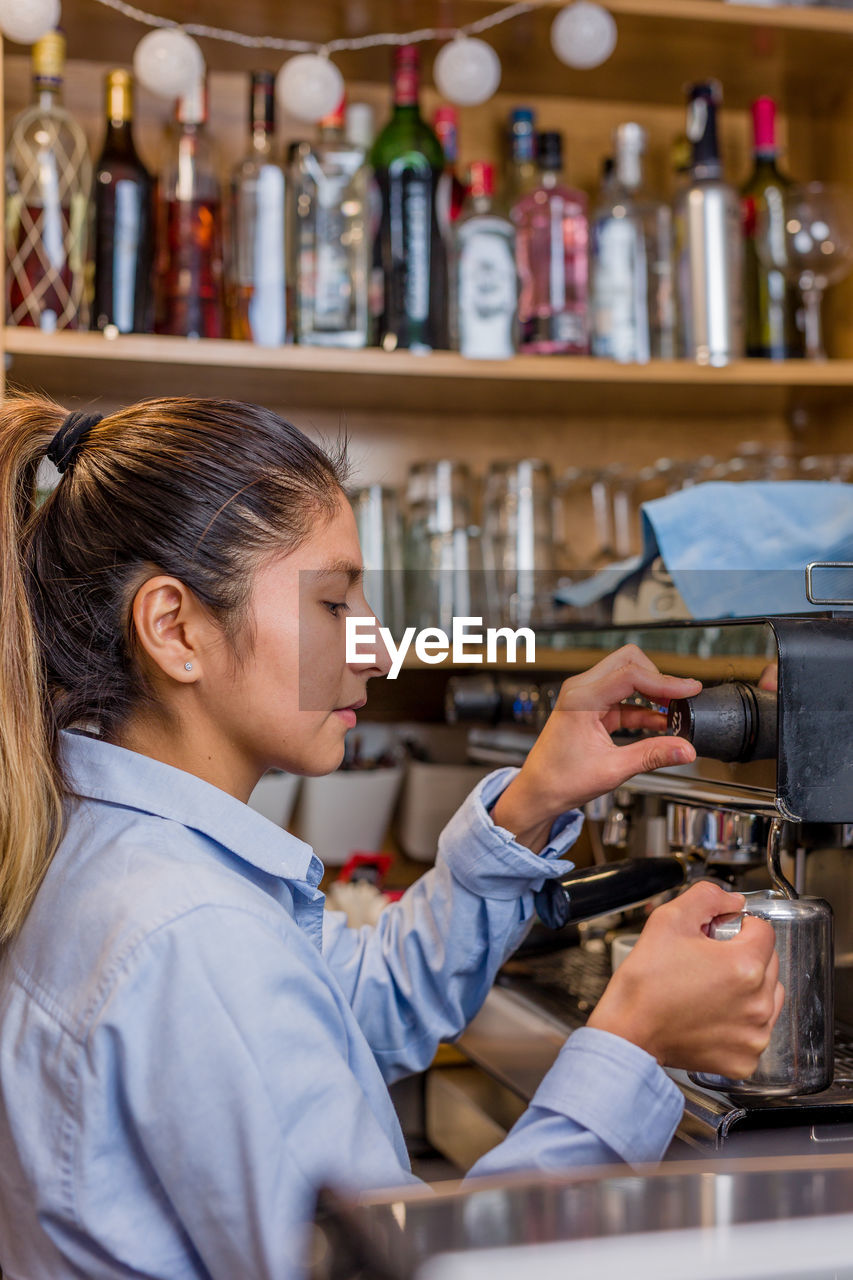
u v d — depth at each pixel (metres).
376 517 1.38
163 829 0.66
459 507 1.41
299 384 1.38
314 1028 0.57
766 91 1.56
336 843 1.44
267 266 1.28
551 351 1.37
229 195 1.33
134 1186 0.57
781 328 1.45
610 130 1.59
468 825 0.88
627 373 1.34
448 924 0.89
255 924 0.59
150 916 0.57
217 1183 0.53
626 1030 0.59
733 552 0.91
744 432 1.62
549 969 1.11
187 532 0.67
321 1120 0.55
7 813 0.65
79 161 1.28
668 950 0.61
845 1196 0.33
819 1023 0.69
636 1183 0.34
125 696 0.70
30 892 0.65
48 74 1.27
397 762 1.50
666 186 1.60
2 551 0.70
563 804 0.85
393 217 1.32
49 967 0.61
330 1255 0.33
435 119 1.40
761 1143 0.65
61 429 0.72
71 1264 0.57
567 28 1.26
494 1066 1.03
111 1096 0.56
